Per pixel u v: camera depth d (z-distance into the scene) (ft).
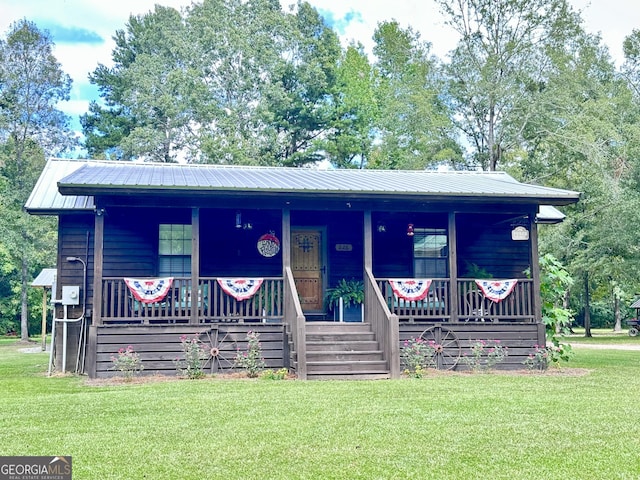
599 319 183.52
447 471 18.71
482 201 45.75
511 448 21.20
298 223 53.67
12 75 122.72
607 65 116.47
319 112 123.24
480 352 44.09
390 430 23.56
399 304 45.42
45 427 24.20
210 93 121.90
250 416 26.03
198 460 19.75
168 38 130.41
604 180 97.19
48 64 126.21
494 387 34.63
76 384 38.14
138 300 41.78
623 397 31.24
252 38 125.08
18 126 123.54
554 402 29.55
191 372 39.65
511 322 46.29
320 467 19.03
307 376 39.19
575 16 104.17
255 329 42.29
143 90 129.49
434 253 54.90
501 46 106.01
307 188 42.55
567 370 45.37
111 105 144.77
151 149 124.98
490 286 46.03
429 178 55.06
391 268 54.34
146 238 49.47
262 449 20.95
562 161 107.96
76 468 18.95
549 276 49.47
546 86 104.94
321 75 124.57
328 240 53.93
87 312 47.75
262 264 51.93
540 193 45.32
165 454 20.39
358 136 126.21
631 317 182.29
